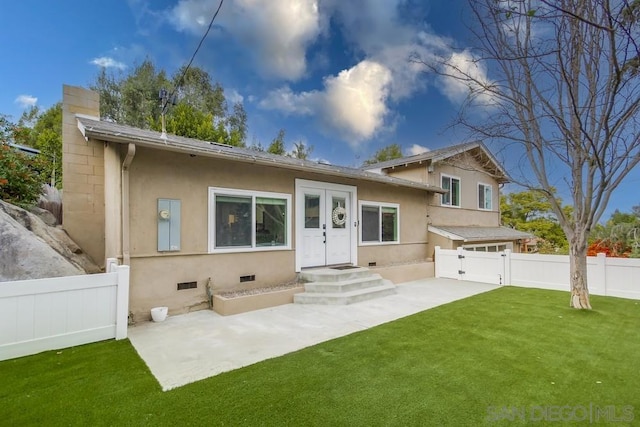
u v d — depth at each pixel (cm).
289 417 261
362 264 959
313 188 841
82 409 271
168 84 2044
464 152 1317
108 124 698
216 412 267
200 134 1903
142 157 570
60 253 584
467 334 475
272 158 765
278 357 389
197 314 596
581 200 611
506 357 387
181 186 612
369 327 514
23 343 386
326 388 310
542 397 293
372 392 302
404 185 1036
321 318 567
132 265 554
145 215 570
